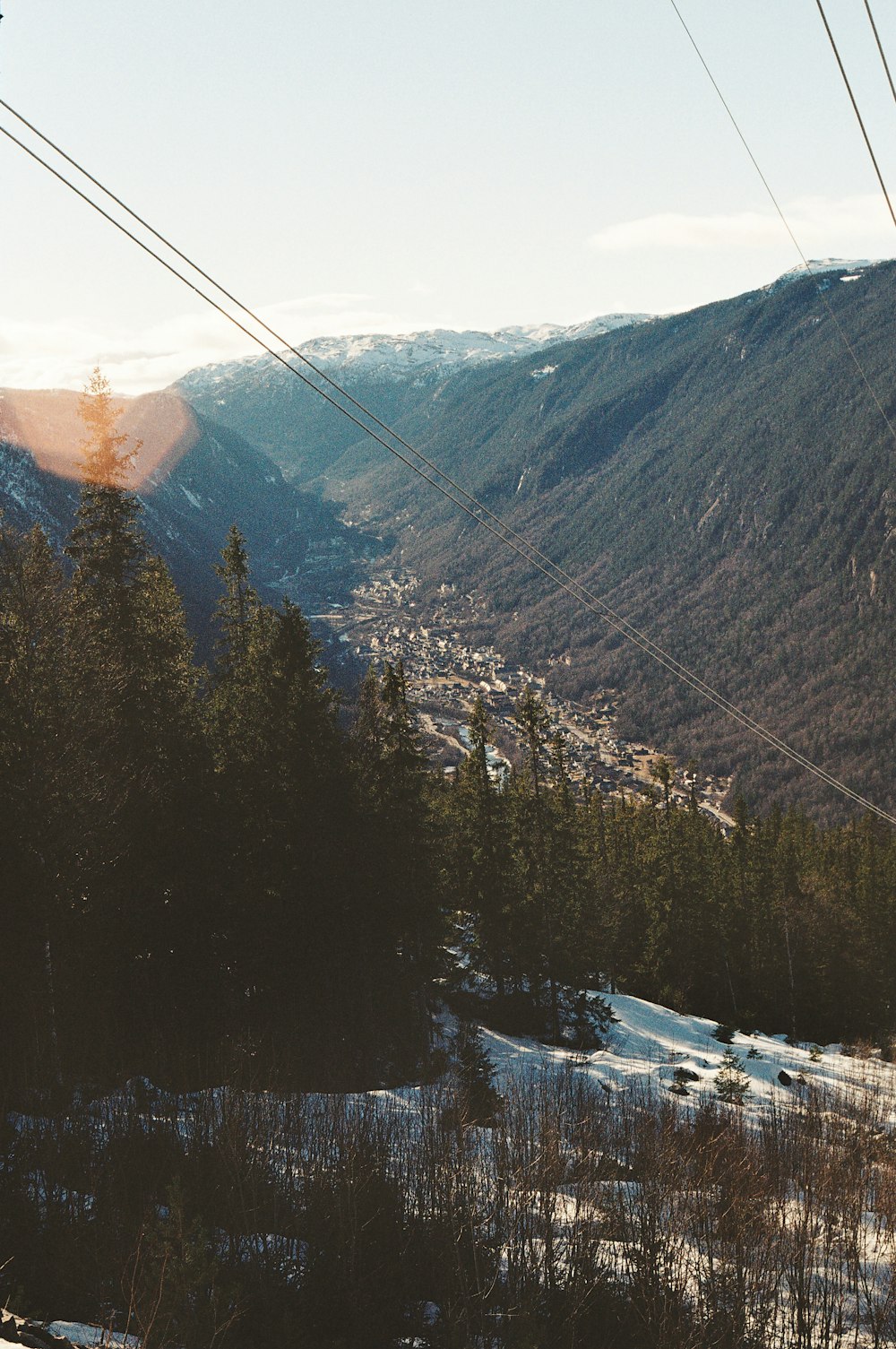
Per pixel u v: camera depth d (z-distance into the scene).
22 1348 6.41
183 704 34.12
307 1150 12.92
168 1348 7.90
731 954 72.06
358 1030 31.95
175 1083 17.02
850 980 71.81
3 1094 14.27
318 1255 10.02
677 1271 10.14
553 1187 11.99
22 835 22.52
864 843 104.81
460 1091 15.55
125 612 31.58
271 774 33.31
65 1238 9.77
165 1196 11.28
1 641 23.44
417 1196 11.38
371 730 40.91
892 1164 14.14
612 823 83.94
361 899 33.47
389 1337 9.10
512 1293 9.76
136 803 27.72
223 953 30.22
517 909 48.34
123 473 33.19
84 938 25.39
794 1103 17.55
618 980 68.50
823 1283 10.38
